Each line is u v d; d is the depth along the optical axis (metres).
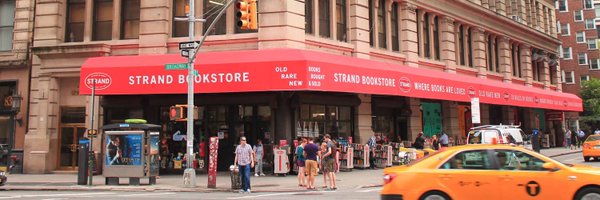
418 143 25.77
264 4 21.34
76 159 24.06
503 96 32.56
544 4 48.50
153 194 15.65
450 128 31.20
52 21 24.28
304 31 21.91
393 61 27.06
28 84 25.08
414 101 28.38
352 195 14.42
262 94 21.05
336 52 23.67
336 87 20.25
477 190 9.55
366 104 25.17
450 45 31.72
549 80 47.28
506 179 9.54
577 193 9.39
